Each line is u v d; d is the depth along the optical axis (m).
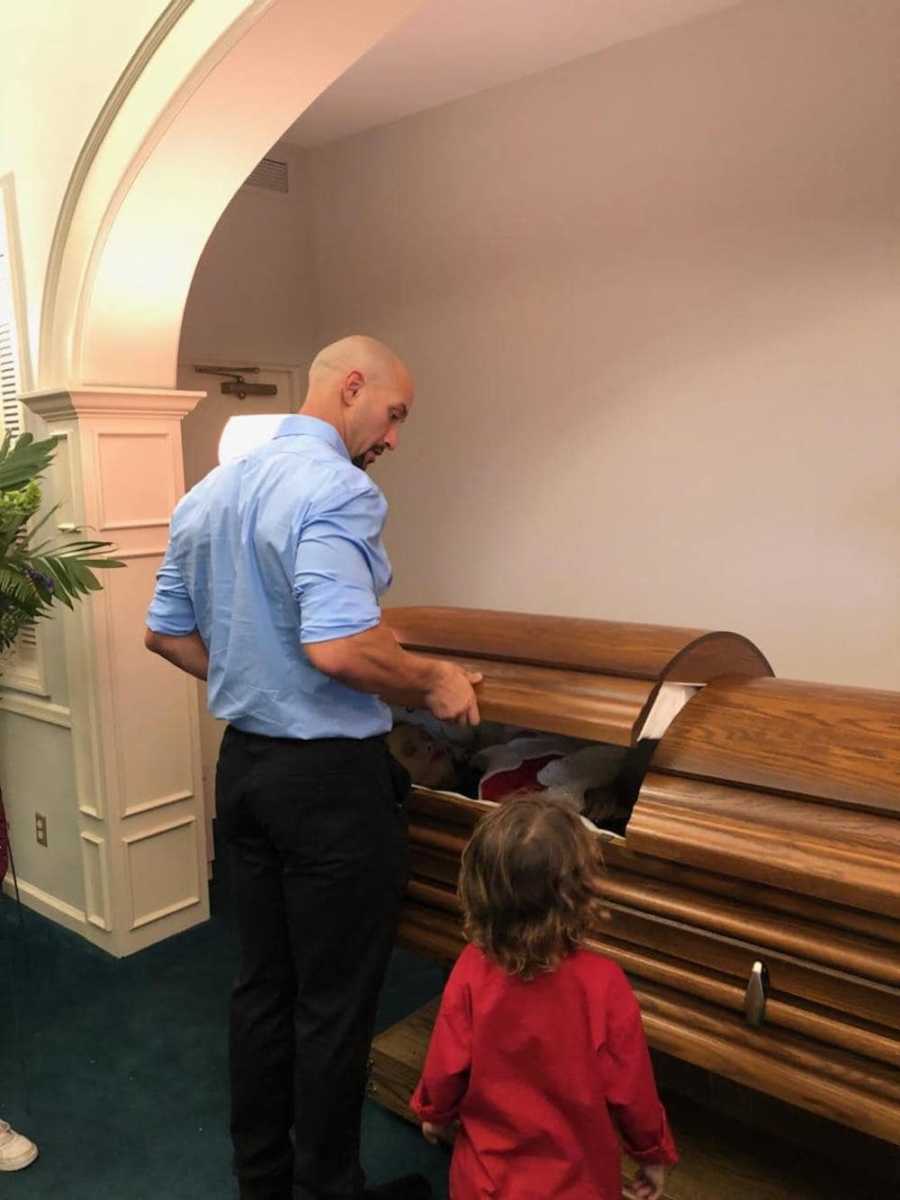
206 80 2.17
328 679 1.55
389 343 3.88
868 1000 1.32
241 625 1.57
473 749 2.04
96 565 2.27
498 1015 1.28
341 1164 1.67
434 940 1.83
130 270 2.54
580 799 1.70
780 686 1.68
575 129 3.21
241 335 3.82
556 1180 1.26
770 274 2.86
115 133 2.37
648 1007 1.52
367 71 3.24
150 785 2.85
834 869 1.30
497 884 1.23
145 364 2.71
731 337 2.96
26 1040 2.40
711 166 2.93
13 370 2.87
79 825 2.89
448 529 3.84
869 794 1.37
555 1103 1.27
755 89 2.80
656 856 1.49
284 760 1.56
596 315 3.26
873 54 2.58
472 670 1.80
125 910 2.82
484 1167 1.29
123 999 2.59
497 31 2.95
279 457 1.57
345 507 1.50
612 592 3.38
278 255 3.93
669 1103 1.93
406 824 1.70
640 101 3.04
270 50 2.11
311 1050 1.62
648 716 1.61
